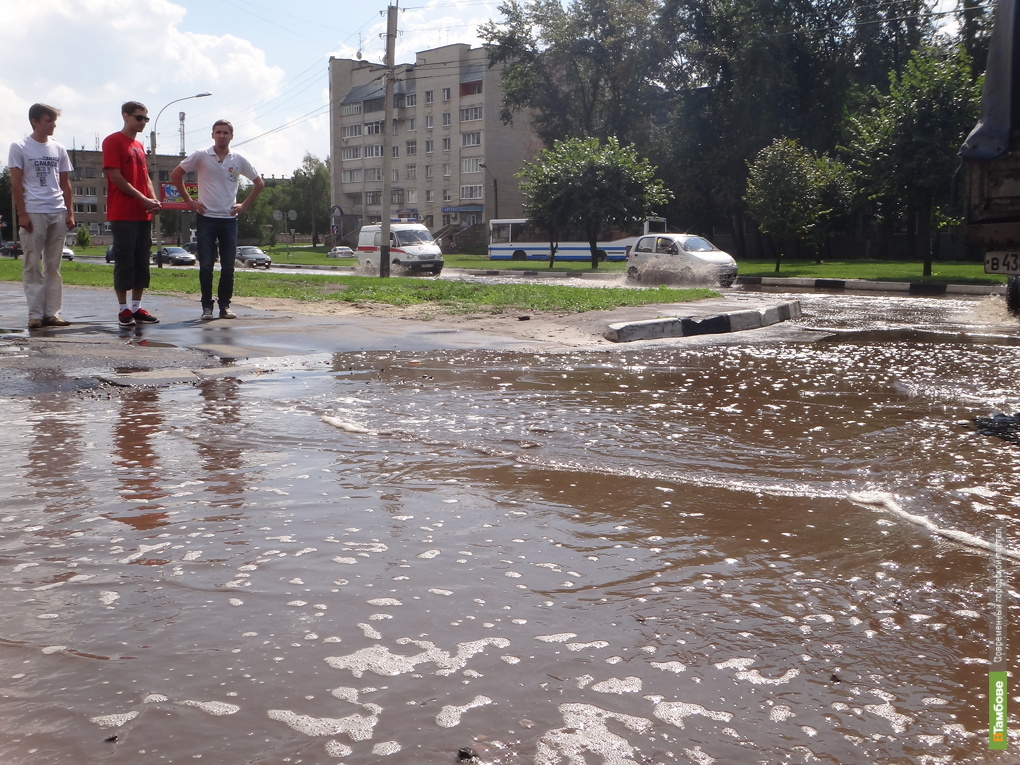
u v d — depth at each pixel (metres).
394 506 3.03
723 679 1.85
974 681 1.86
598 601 2.25
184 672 1.84
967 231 6.63
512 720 1.68
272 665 1.88
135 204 8.37
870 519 2.96
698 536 2.77
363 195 90.88
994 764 1.56
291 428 4.29
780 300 14.89
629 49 48.75
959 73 22.34
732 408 5.01
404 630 2.06
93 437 4.05
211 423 4.38
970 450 3.97
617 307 11.07
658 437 4.19
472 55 78.62
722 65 43.75
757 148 41.62
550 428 4.36
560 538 2.73
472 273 33.72
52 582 2.32
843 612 2.20
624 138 49.12
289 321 9.19
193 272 21.28
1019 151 6.28
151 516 2.88
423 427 4.34
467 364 6.74
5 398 5.04
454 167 80.50
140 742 1.59
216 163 9.06
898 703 1.77
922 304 15.60
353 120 90.94
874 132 23.70
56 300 8.38
